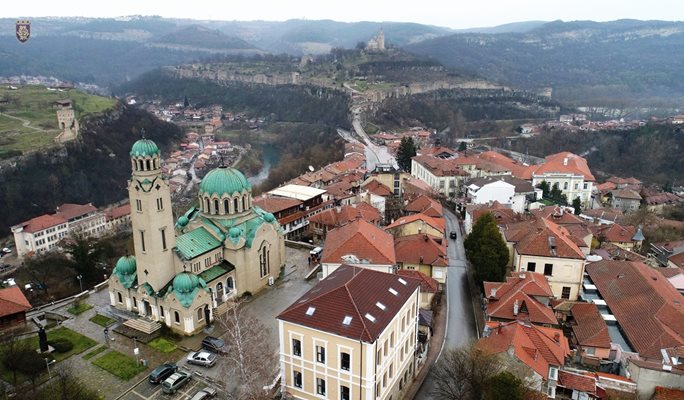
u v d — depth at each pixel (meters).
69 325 90.75
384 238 105.19
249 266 100.12
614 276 100.44
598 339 78.75
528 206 162.12
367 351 61.78
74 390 69.12
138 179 85.06
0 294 90.06
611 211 170.12
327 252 97.44
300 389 69.38
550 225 108.25
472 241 114.12
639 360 72.50
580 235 118.81
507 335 71.69
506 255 103.31
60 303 99.69
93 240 165.62
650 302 85.94
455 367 71.44
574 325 86.00
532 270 100.62
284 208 137.88
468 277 115.38
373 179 174.50
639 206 191.75
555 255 98.06
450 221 158.75
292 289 104.62
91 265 122.25
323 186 179.25
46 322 91.81
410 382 78.25
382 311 67.19
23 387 71.38
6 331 87.69
